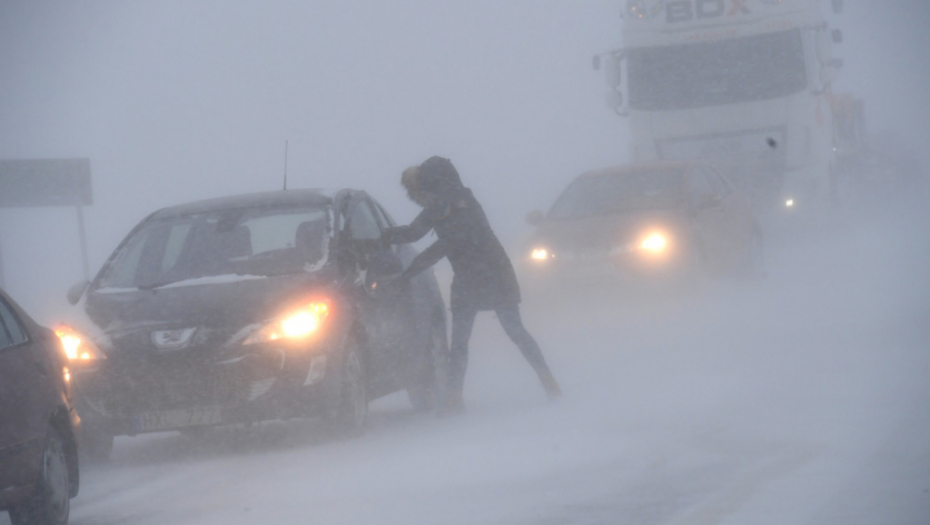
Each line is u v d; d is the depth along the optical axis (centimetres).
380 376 2669
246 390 2355
